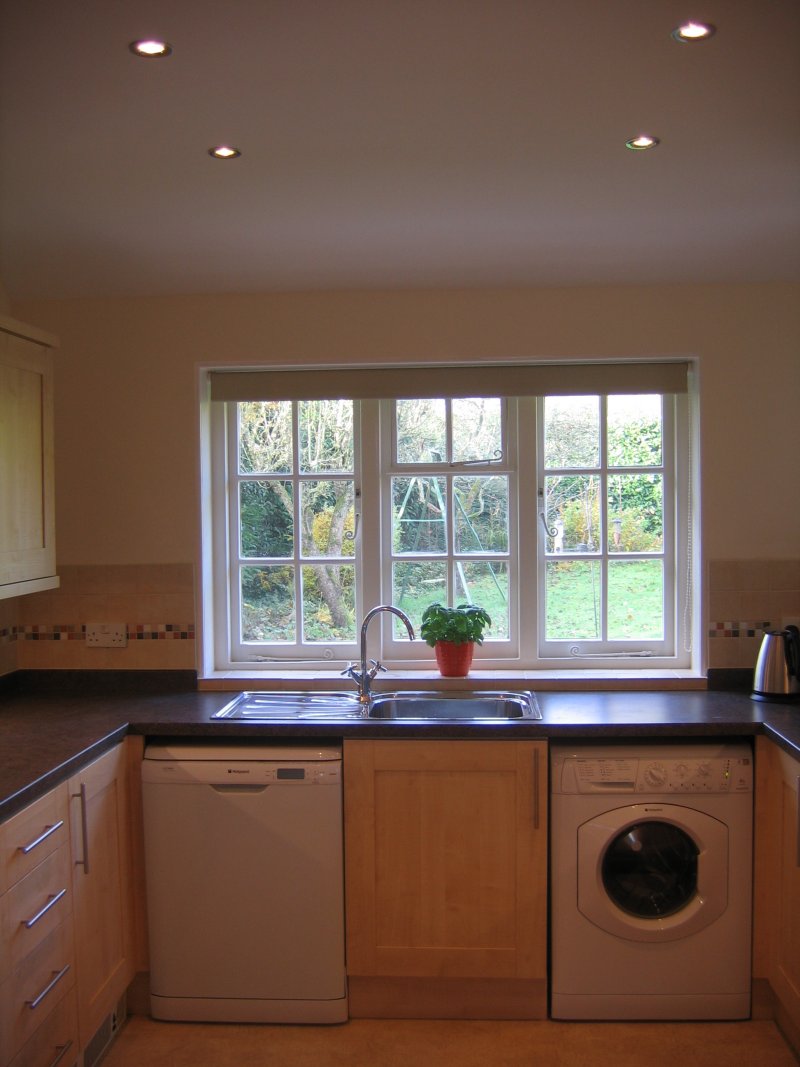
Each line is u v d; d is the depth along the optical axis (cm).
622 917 284
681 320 335
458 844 287
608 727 283
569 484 361
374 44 194
